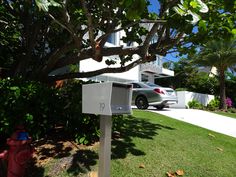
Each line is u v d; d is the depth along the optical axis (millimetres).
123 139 6902
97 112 3279
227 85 29516
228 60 23734
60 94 6406
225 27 5227
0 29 8609
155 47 6523
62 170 5168
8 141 4410
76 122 6238
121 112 3221
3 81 5980
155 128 8656
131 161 5691
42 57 9609
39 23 8570
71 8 5676
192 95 24047
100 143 3494
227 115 18531
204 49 23297
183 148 6902
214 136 8844
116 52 6508
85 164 5379
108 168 3473
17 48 9492
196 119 13570
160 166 5641
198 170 5703
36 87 6039
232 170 5945
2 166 5062
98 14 6312
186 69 31047
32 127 5832
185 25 3996
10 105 5555
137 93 16453
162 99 15602
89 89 3441
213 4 4445
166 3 4680
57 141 6312
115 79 19344
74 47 7281
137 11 3020
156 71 26062
